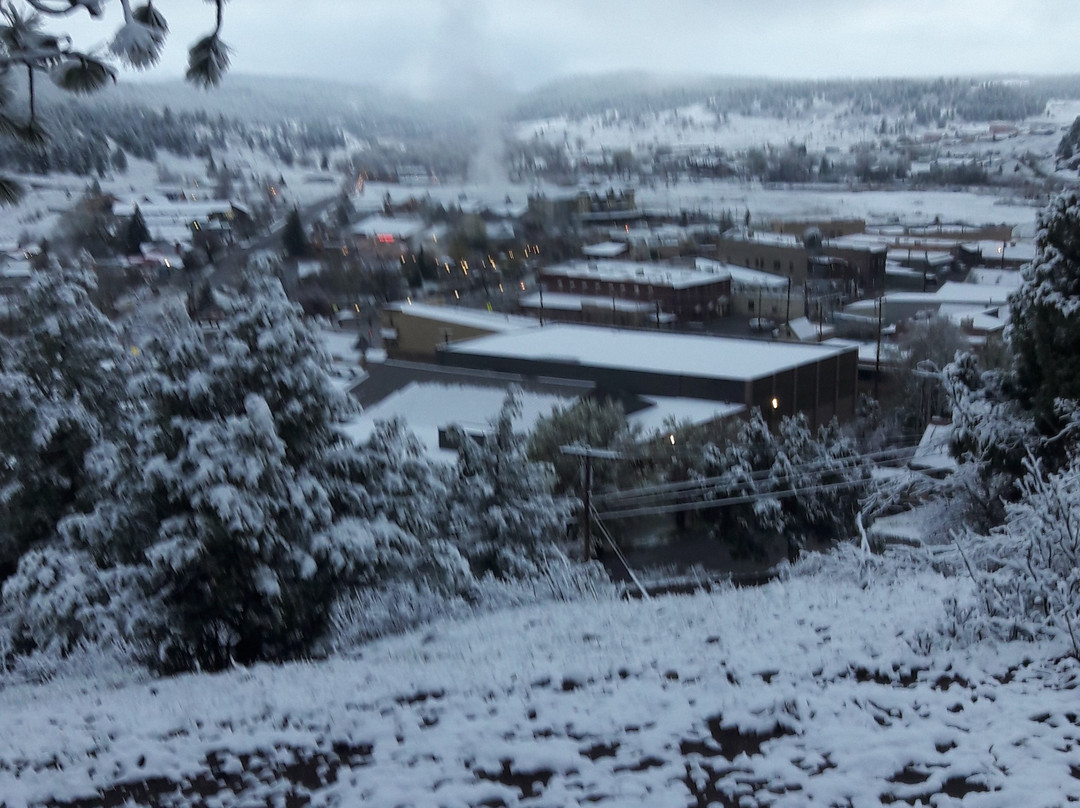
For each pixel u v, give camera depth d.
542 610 13.85
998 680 7.38
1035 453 21.27
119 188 171.38
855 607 10.41
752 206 190.62
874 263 109.00
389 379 54.03
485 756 6.51
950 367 23.67
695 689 7.43
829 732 6.47
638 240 137.38
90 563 17.34
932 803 5.44
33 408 20.00
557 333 64.62
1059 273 21.02
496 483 23.14
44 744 7.58
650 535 35.69
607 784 5.96
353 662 10.39
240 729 7.54
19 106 5.18
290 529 13.78
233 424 13.21
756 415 35.34
